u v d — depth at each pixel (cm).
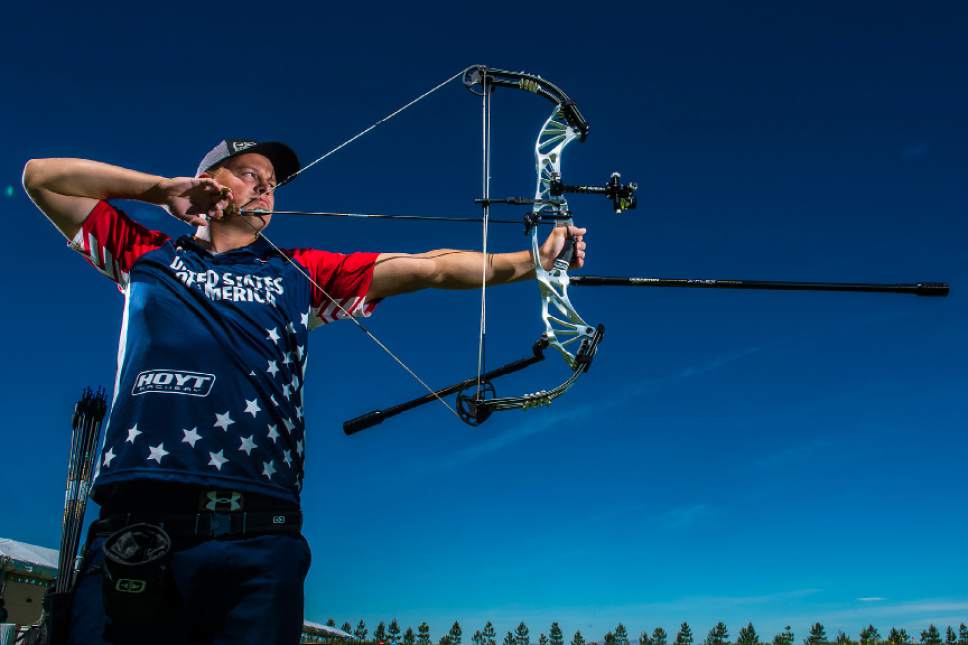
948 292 438
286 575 274
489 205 405
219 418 281
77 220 318
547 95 447
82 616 260
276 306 318
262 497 279
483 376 402
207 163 353
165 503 267
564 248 413
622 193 423
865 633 4659
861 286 442
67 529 451
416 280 371
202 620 266
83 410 457
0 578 1959
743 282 434
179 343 291
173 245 325
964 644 6794
